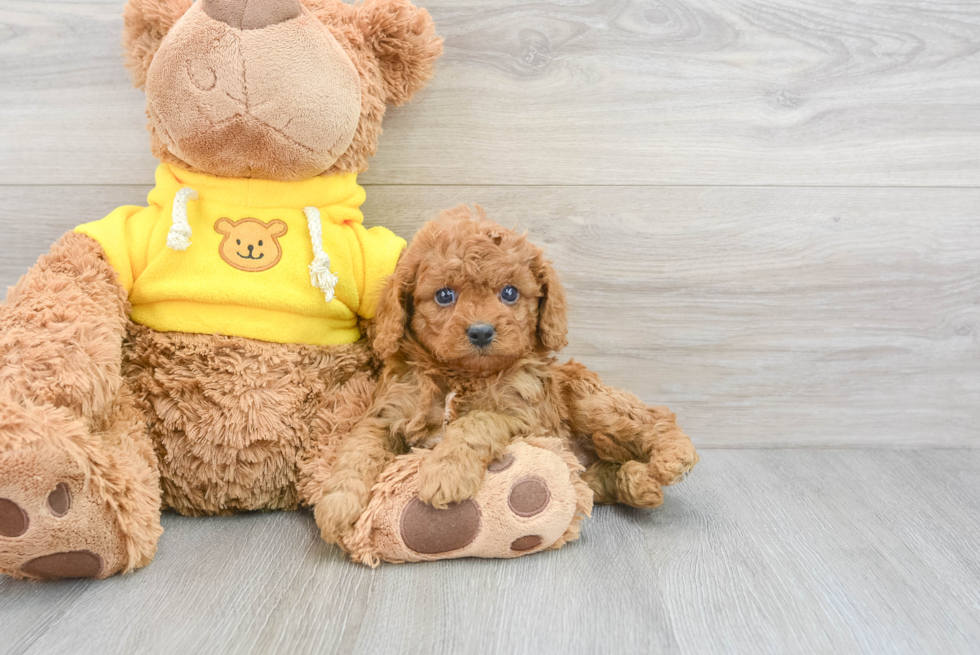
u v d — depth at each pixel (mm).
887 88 1489
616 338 1549
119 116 1423
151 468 1114
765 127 1488
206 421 1153
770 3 1451
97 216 1448
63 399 994
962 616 948
